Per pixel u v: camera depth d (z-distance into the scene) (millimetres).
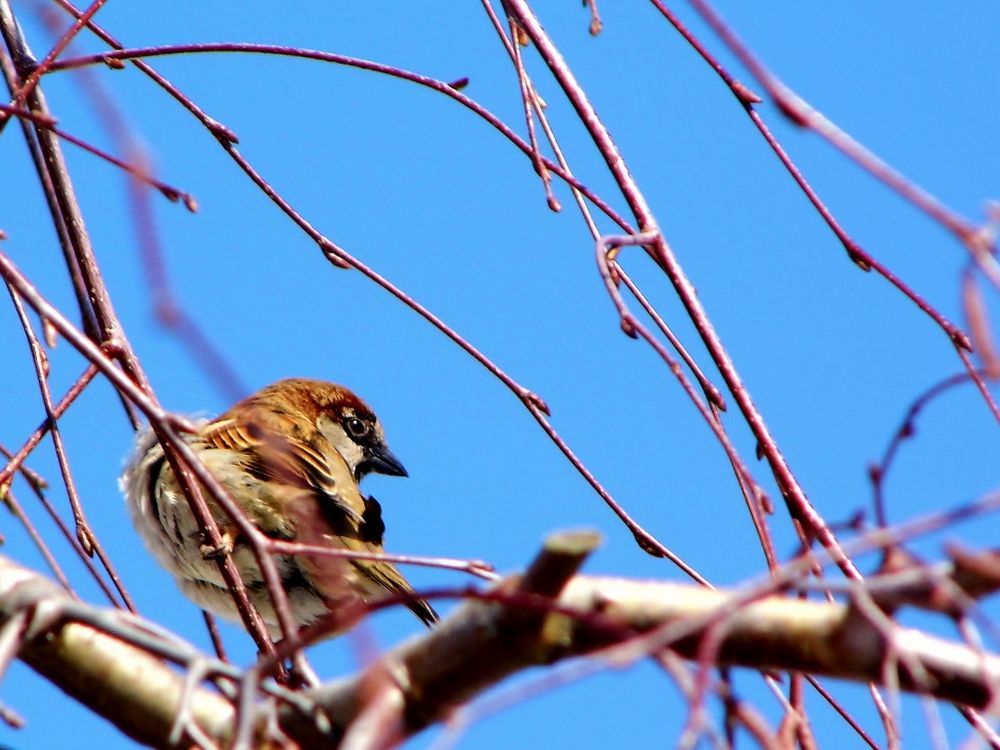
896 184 4859
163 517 12328
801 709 6270
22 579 5863
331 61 8516
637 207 7891
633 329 6793
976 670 5105
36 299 6336
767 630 5238
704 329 7594
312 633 4941
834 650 5184
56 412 8836
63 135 7059
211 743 4887
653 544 8695
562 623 5309
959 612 4574
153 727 6145
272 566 6172
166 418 6301
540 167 8125
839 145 5062
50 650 6105
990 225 4691
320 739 5629
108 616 5500
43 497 9094
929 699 4410
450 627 5441
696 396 6723
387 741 4809
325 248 9086
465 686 5453
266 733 5410
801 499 7082
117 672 6141
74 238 9539
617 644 5281
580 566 5227
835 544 6848
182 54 8539
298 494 12195
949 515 4234
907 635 5195
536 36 8359
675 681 4215
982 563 4434
